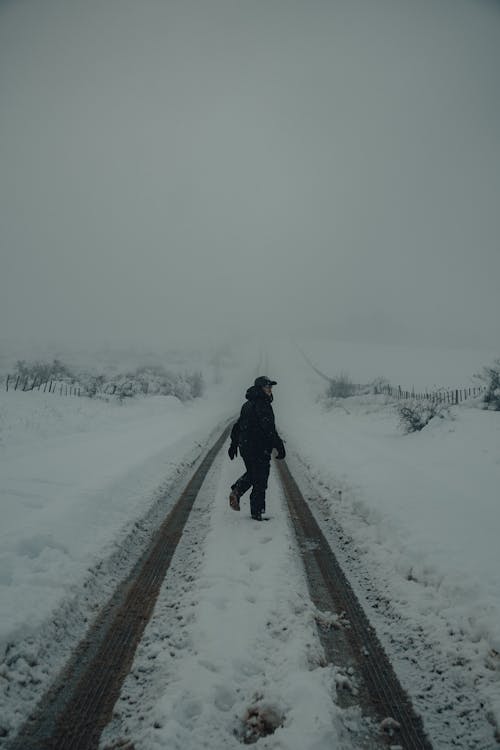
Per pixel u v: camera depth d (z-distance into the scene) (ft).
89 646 10.05
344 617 11.65
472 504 21.02
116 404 71.00
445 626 10.94
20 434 37.22
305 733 7.09
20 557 13.73
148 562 15.06
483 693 8.57
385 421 62.85
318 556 15.96
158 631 10.62
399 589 13.17
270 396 21.27
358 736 7.45
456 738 7.50
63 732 7.39
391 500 21.22
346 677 8.96
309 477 30.30
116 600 12.34
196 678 8.53
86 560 14.30
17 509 18.35
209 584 12.67
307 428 62.64
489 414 47.16
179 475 29.53
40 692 8.41
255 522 19.12
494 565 13.60
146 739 7.04
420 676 9.23
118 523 18.37
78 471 26.05
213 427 61.00
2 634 9.45
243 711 7.91
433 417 49.85
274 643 9.94
